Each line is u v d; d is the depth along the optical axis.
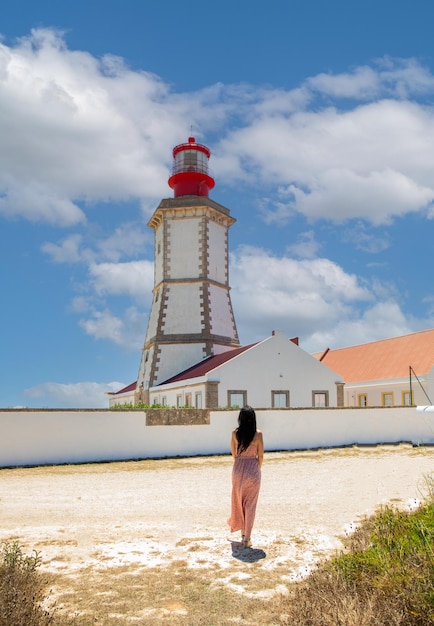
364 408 23.89
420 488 12.32
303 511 10.24
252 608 5.81
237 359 27.30
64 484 14.18
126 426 20.11
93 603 5.95
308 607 5.46
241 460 8.21
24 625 5.04
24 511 10.54
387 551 6.31
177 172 39.38
